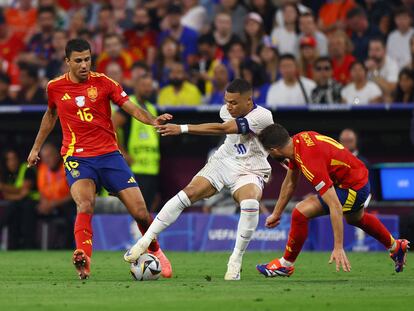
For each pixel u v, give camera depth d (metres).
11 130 63.03
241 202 34.12
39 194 62.78
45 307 25.48
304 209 34.28
